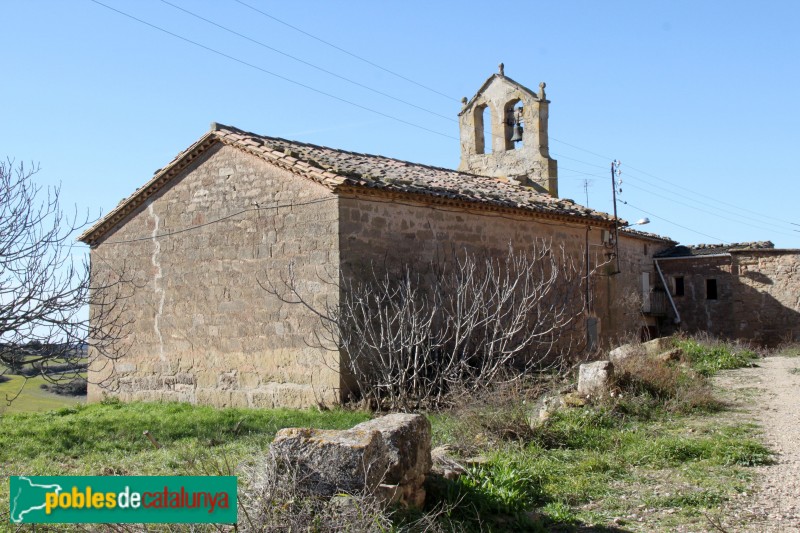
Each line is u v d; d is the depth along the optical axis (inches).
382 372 501.7
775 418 421.7
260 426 460.1
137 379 654.5
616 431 389.7
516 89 930.7
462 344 591.2
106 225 684.7
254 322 580.1
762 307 1083.3
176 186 642.8
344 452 223.9
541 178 903.1
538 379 543.8
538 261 711.7
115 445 423.2
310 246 547.8
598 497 285.9
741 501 273.0
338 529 208.7
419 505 250.7
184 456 348.5
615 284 840.3
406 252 581.6
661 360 536.7
